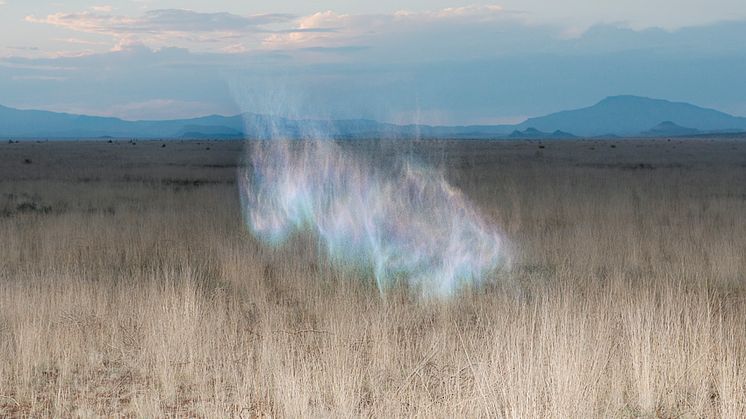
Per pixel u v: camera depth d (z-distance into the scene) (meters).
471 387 6.62
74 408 6.60
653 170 45.12
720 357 7.00
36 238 16.05
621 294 10.02
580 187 29.89
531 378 6.22
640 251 14.26
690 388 6.81
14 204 25.02
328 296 10.53
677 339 7.19
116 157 70.75
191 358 7.50
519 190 28.55
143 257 14.82
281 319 9.22
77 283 10.70
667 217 20.22
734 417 5.86
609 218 18.97
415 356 7.72
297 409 6.06
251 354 7.85
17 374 7.34
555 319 7.62
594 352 6.95
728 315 9.27
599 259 13.82
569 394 5.97
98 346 8.50
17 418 6.37
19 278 11.84
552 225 18.81
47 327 8.45
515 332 7.40
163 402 6.70
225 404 6.55
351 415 5.95
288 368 6.90
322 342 8.16
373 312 9.09
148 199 26.69
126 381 7.40
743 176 38.47
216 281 12.65
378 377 7.08
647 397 6.42
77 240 15.82
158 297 9.72
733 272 12.34
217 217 19.75
